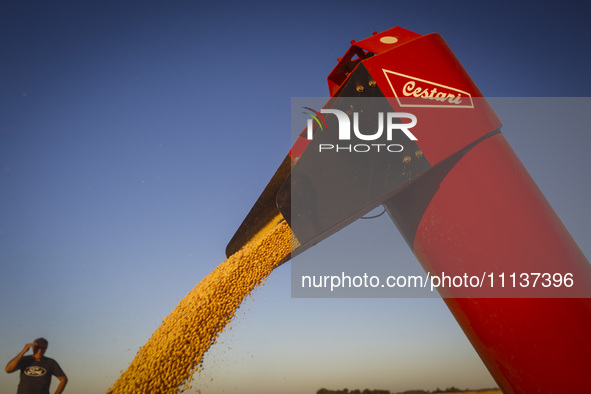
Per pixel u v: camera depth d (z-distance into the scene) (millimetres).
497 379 2154
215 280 2953
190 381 2664
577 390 1836
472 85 2213
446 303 2285
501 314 1979
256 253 2895
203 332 2768
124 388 2648
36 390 4230
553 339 1885
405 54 2193
